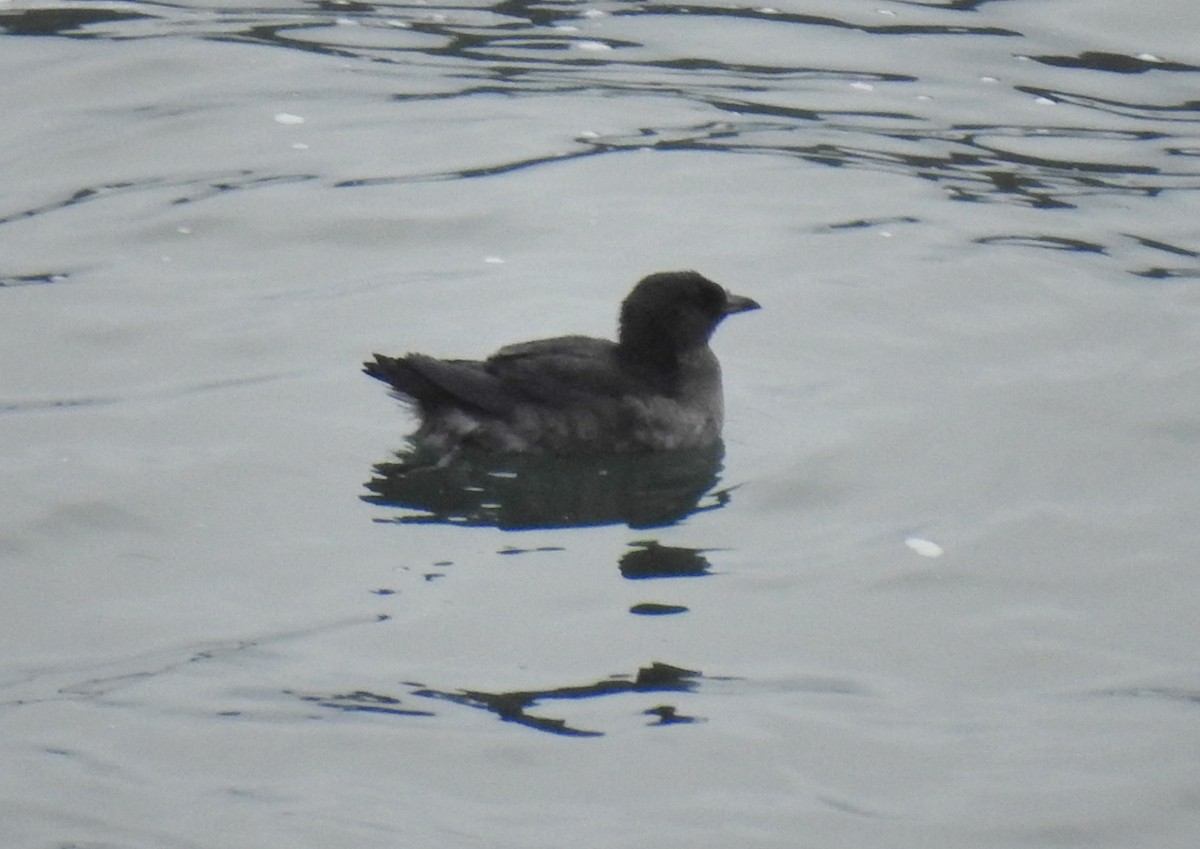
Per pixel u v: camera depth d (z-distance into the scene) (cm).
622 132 2183
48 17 2508
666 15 2561
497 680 1197
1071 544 1371
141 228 1934
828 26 2522
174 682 1188
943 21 2541
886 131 2202
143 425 1541
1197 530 1388
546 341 1570
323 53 2412
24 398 1586
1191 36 2481
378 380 1630
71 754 1112
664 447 1515
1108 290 1809
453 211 1980
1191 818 1062
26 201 1994
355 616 1272
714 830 1049
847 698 1180
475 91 2302
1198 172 2097
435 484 1471
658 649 1234
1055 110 2264
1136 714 1163
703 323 1554
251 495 1434
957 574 1332
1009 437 1534
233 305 1773
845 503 1438
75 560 1337
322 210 1975
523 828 1049
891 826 1055
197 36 2452
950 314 1767
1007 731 1147
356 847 1030
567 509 1438
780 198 2022
